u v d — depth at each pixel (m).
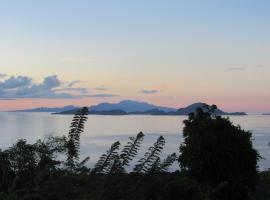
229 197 26.59
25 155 8.09
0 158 8.11
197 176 27.61
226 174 26.94
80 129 7.42
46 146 7.94
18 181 7.78
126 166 7.14
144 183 7.20
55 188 7.03
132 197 7.05
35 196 6.95
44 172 7.45
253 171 28.34
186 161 28.25
